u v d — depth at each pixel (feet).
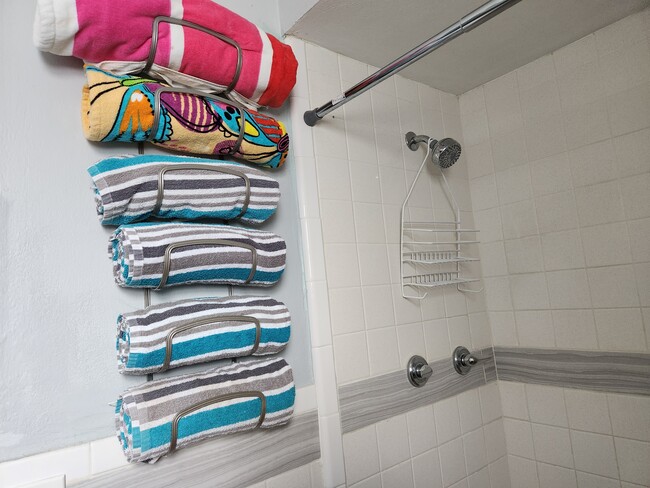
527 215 4.63
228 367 2.72
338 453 3.33
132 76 2.55
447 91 5.14
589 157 4.17
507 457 4.75
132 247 2.29
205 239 2.56
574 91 4.28
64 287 2.39
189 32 2.60
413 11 3.52
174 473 2.58
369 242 3.96
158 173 2.44
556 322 4.39
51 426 2.25
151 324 2.33
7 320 2.20
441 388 4.28
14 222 2.28
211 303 2.61
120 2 2.31
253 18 3.53
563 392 4.31
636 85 3.87
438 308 4.46
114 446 2.41
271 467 3.01
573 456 4.22
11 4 2.41
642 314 3.80
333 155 3.84
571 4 3.67
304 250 3.50
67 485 2.24
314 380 3.37
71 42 2.28
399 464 3.76
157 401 2.30
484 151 5.03
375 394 3.71
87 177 2.54
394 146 4.40
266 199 2.96
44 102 2.45
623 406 3.89
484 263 5.03
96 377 2.42
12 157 2.31
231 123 2.82
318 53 3.92
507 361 4.80
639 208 3.84
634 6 3.78
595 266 4.11
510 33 4.01
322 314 3.46
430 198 4.66
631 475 3.82
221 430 2.52
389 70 2.85
